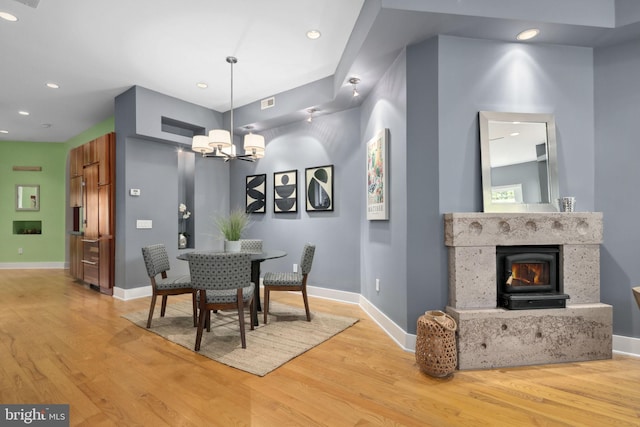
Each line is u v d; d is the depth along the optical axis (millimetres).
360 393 1982
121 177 4332
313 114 4402
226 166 5504
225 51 3334
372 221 3594
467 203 2615
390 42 2664
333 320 3402
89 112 5086
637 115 2611
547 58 2723
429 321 2232
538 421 1706
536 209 2607
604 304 2527
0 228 6789
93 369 2264
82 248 5074
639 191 2590
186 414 1754
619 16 2441
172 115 4492
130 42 3135
